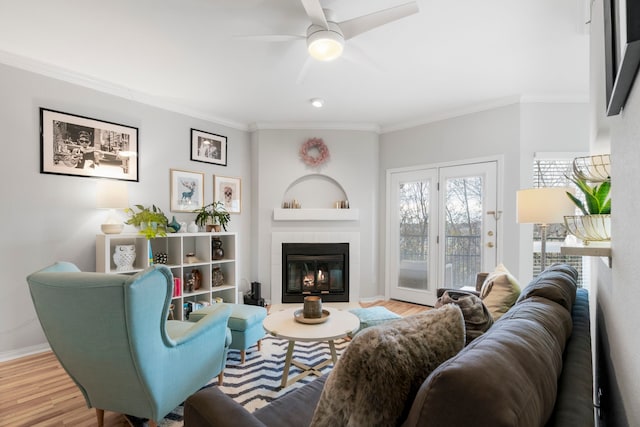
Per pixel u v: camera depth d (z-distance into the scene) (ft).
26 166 9.14
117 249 10.07
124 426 5.92
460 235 13.20
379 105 12.75
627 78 2.30
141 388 5.02
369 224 15.17
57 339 5.17
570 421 2.10
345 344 9.77
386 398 2.56
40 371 8.08
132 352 4.75
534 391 1.96
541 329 2.78
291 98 12.07
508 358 2.05
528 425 1.77
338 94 11.70
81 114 10.21
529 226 11.62
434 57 9.09
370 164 15.17
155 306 4.97
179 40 8.21
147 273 4.80
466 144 13.00
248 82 10.71
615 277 3.26
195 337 5.98
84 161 10.24
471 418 1.73
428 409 1.86
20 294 9.02
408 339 2.87
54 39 8.16
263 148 14.97
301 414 3.94
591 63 6.68
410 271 14.85
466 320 5.29
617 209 3.09
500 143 12.12
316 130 15.07
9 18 7.27
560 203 7.95
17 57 8.89
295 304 14.66
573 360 2.93
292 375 7.80
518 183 11.71
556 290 4.13
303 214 14.78
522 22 7.46
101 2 6.78
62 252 9.76
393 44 8.41
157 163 12.16
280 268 14.80
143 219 10.21
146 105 11.86
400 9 6.47
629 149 2.50
